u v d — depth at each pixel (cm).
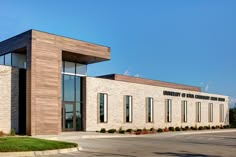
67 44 2816
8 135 2419
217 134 3616
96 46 3078
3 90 2550
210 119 5219
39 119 2558
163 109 4209
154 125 4028
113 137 2736
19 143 1577
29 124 2517
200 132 3978
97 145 1931
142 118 3856
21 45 2661
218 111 5450
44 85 2611
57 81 2708
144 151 1650
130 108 3700
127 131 3453
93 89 3300
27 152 1424
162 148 1823
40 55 2600
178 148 1841
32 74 2536
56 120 2677
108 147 1823
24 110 2662
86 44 2984
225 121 5634
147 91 3969
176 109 4450
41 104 2578
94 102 3294
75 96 3186
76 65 3256
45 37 2644
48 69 2645
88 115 3222
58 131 2684
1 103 2531
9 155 1377
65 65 3139
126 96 3669
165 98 4266
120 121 3556
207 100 5166
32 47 2550
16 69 2656
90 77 3284
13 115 2597
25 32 2617
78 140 2288
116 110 3522
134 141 2302
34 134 2514
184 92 4641
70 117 3105
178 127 4338
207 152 1664
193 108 4819
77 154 1494
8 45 2839
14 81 2631
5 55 2914
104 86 3416
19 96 2658
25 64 2916
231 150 1783
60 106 2717
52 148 1536
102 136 2714
